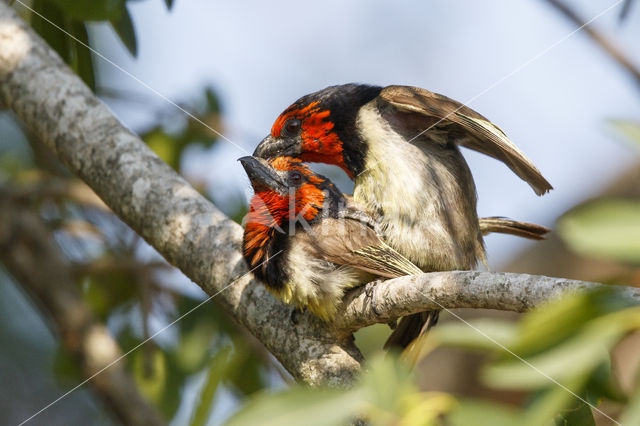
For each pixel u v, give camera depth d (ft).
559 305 9.98
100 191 25.27
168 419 31.60
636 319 9.62
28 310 44.93
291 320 23.24
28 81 26.40
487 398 40.63
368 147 27.76
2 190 34.35
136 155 25.29
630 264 9.27
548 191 25.91
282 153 29.35
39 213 36.14
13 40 26.99
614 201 9.47
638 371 9.61
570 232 8.82
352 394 11.51
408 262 24.85
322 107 28.58
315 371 22.09
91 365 32.65
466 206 28.04
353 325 22.40
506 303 17.52
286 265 22.98
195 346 32.17
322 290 22.72
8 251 33.58
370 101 28.68
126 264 33.94
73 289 33.81
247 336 32.09
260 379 32.19
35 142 38.01
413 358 26.76
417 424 11.47
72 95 26.09
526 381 9.82
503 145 25.62
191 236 24.32
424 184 26.81
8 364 43.45
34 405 43.45
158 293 33.73
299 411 11.16
